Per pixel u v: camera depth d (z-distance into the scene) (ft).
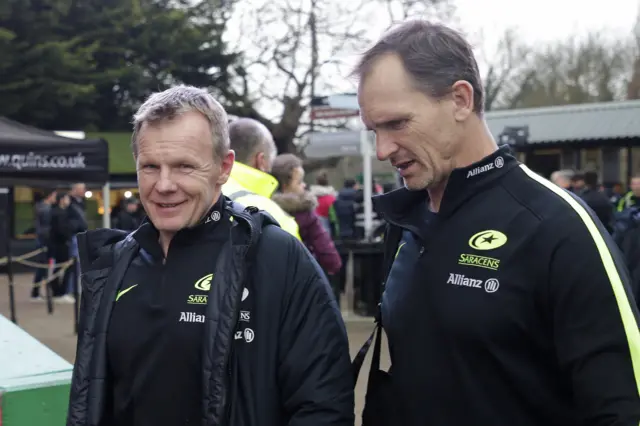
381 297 5.18
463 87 4.42
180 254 5.17
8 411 6.57
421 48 4.39
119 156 59.47
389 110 4.43
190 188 4.98
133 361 5.06
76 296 25.95
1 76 53.36
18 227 51.52
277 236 5.25
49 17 55.52
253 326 4.97
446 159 4.52
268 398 4.92
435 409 4.46
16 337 8.60
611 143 45.91
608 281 3.92
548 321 4.13
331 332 5.18
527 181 4.41
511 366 4.17
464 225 4.48
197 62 67.41
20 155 21.03
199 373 4.90
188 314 4.97
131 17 61.82
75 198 33.60
